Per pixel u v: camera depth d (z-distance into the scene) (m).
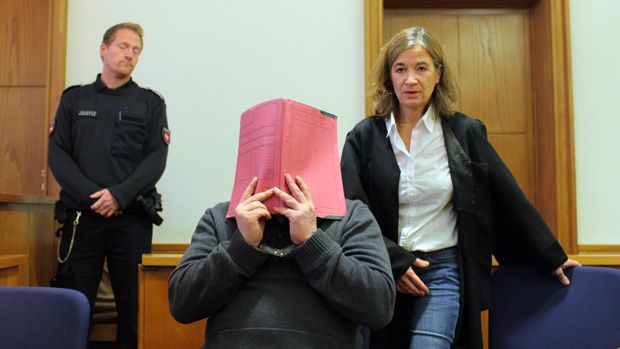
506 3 2.88
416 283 1.43
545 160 2.76
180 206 2.66
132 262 2.13
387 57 1.54
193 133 2.69
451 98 1.55
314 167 1.16
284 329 1.06
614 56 2.70
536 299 1.48
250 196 1.12
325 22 2.73
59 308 1.24
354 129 1.62
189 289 1.10
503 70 2.91
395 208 1.49
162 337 1.85
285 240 1.14
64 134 2.17
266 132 1.14
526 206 1.48
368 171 1.54
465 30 2.94
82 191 2.05
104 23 2.72
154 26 2.72
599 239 2.65
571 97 2.66
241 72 2.72
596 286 1.40
